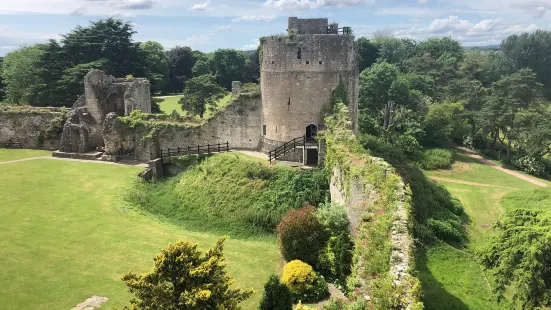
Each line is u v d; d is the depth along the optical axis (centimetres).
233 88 4666
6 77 6806
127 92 4478
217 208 3100
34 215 2822
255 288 2091
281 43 3391
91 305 1855
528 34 10969
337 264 2136
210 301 1230
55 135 4559
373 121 5609
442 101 7150
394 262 1378
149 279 1233
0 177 3566
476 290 2441
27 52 6975
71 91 5809
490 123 5984
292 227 2298
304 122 3478
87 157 4203
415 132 5919
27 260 2238
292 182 3092
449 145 6562
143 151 4056
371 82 6706
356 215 2142
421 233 2981
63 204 3022
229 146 4003
